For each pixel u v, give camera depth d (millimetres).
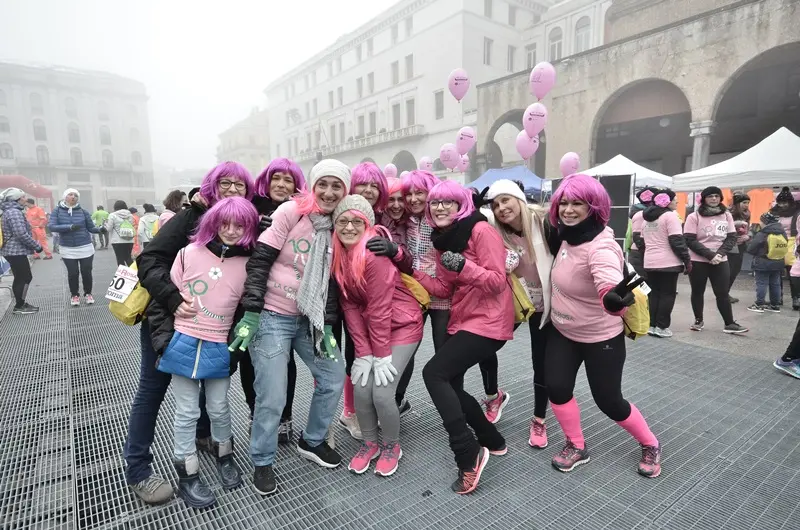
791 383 3424
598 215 2055
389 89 31000
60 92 52625
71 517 1983
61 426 2811
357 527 1919
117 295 1943
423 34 27938
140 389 2059
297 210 2062
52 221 5980
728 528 1893
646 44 14586
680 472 2297
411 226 2531
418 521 1953
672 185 8977
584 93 16406
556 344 2320
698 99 13484
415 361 4004
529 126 7973
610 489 2166
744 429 2729
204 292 1958
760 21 12117
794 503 2045
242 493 2154
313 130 40906
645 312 2127
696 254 4781
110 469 2357
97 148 55344
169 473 2320
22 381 3525
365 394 2244
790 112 14281
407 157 31594
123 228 7469
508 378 3576
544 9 29531
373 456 2371
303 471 2342
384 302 2127
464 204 2199
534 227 2344
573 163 8844
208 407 2139
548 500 2088
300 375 3697
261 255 1963
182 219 2062
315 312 2049
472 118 24906
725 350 4254
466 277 2070
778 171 7480
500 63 27547
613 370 2168
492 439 2439
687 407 3027
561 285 2166
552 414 2982
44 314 5707
